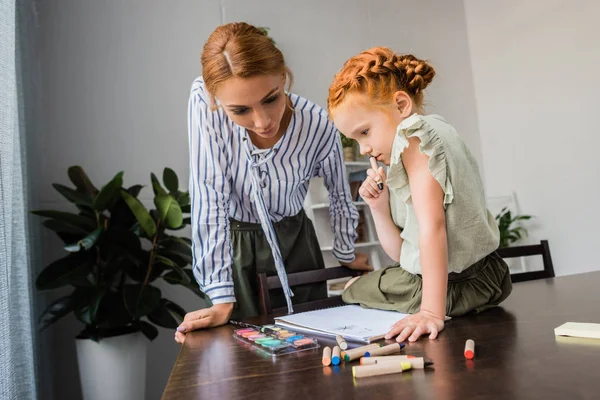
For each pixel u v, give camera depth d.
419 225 0.73
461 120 3.58
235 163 1.12
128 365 1.98
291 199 1.24
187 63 2.72
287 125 1.13
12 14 1.47
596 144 2.87
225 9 2.85
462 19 3.70
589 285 1.01
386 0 3.39
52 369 2.24
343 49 3.19
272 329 0.76
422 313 0.69
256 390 0.46
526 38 3.27
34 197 2.21
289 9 3.04
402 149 0.71
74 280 1.94
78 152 2.46
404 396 0.40
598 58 2.84
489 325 0.68
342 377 0.48
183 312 2.14
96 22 2.56
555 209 3.12
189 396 0.46
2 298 1.31
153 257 2.06
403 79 0.77
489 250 0.78
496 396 0.38
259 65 0.83
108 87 2.55
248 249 1.23
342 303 1.13
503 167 3.47
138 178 2.56
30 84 2.25
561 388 0.39
